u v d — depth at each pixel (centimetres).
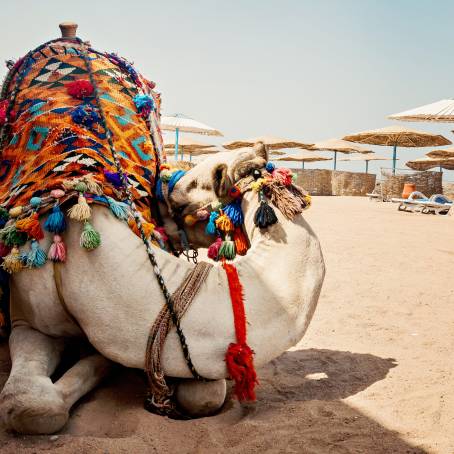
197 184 269
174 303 206
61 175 241
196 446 199
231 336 206
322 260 233
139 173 271
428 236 824
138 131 285
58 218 216
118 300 208
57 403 200
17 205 237
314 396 249
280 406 235
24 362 214
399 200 1386
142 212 263
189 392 215
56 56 305
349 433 211
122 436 205
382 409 236
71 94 279
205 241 278
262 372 278
